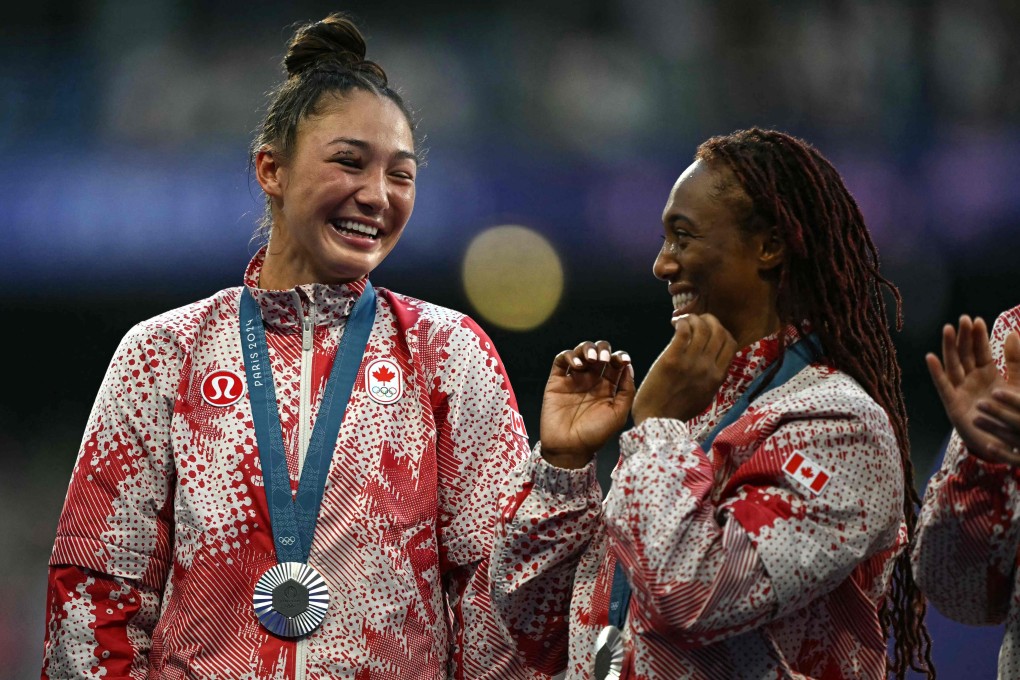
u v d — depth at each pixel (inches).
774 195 314.5
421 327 378.6
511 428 380.5
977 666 439.5
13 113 1437.0
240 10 1493.6
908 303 1309.1
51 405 1674.5
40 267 1352.1
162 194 1379.2
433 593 365.4
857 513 288.5
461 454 373.7
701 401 310.8
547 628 352.2
